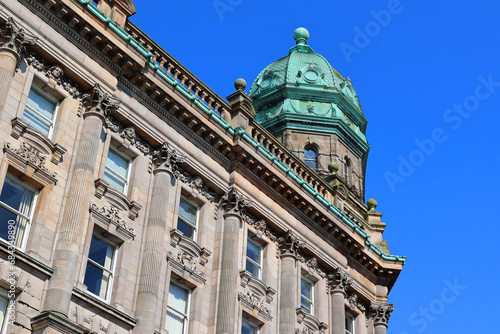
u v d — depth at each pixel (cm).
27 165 2766
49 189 2817
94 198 3005
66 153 2948
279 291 3747
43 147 2859
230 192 3619
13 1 2912
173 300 3234
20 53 2872
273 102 5959
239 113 3872
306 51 6519
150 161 3353
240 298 3462
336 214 4209
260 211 3753
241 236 3619
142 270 3061
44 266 2634
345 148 5862
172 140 3444
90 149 2988
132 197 3189
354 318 4319
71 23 3084
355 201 4897
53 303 2595
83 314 2741
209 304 3344
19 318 2516
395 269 4516
